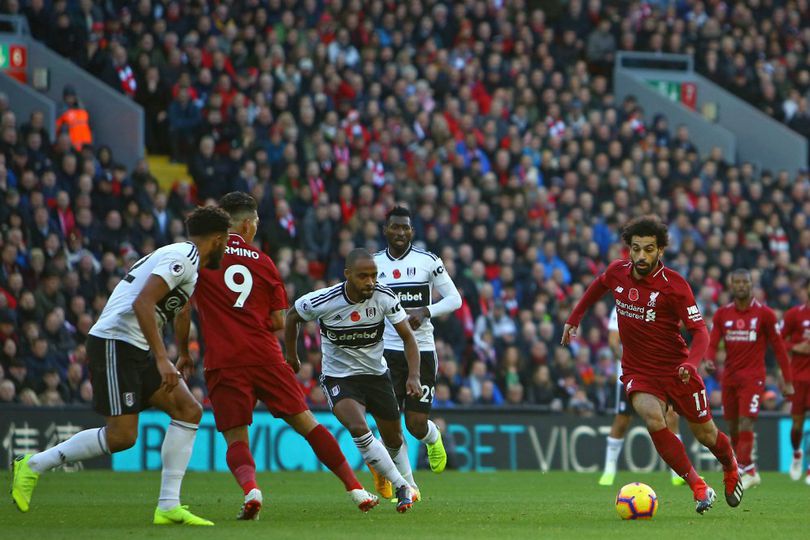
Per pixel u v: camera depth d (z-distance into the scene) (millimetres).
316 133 49875
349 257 20812
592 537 16734
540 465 42500
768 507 23812
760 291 53875
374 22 57750
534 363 46094
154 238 44188
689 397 20547
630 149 58219
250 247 19375
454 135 54500
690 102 68000
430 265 25500
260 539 15898
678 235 54688
